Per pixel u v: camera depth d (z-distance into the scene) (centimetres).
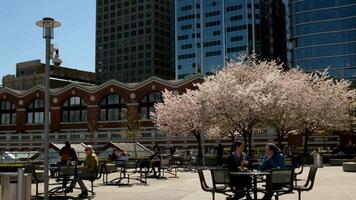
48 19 1406
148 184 2348
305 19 10238
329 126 5212
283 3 16638
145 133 7275
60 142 7681
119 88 8012
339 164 4278
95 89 8175
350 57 9738
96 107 8144
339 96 5175
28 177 1032
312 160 4456
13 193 1014
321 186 2095
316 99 4847
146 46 19688
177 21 17150
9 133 8900
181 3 17100
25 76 18538
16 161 3638
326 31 10019
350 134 6769
